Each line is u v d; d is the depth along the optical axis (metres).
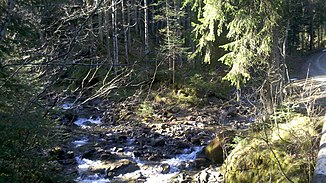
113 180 9.93
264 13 10.70
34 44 5.34
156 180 9.81
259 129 7.62
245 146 7.14
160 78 20.84
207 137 13.45
